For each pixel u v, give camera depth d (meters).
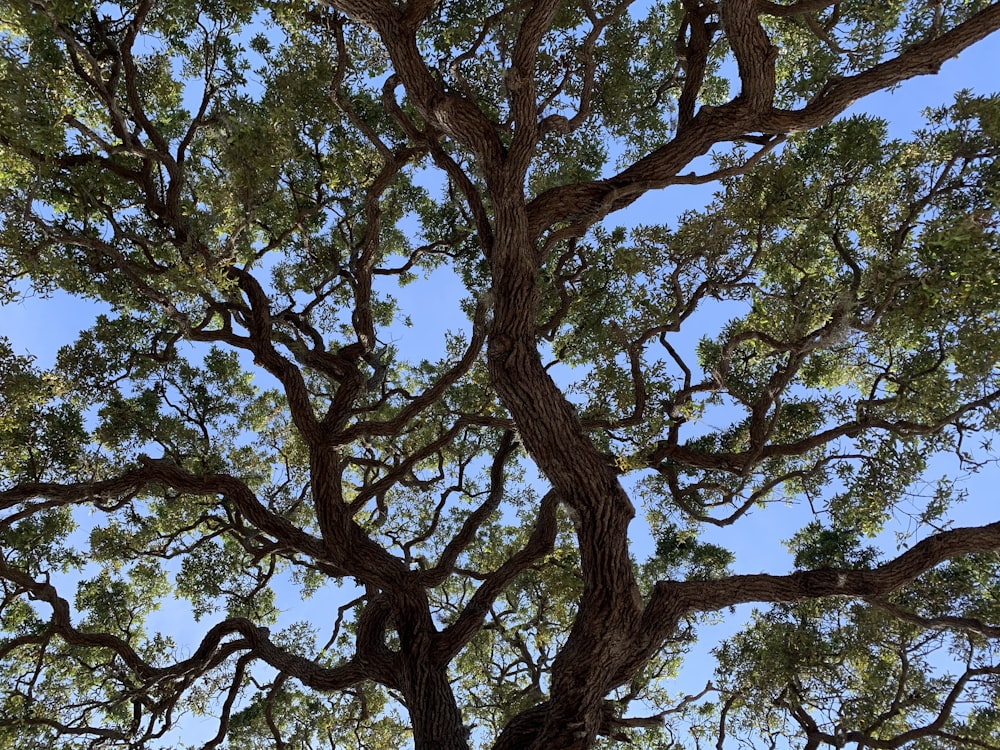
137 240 8.02
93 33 8.15
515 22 7.08
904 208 7.44
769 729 9.30
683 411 7.70
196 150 9.73
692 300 7.98
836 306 7.22
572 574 10.43
